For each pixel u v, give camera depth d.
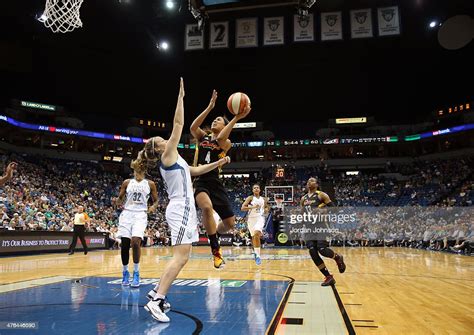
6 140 31.55
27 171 27.27
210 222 4.71
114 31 29.66
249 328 3.34
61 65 32.94
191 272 8.17
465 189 28.14
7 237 13.02
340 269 6.00
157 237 25.03
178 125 3.95
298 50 32.81
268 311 4.08
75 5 11.23
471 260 12.05
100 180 33.03
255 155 40.41
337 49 32.38
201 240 25.56
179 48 32.19
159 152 4.21
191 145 37.47
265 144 38.56
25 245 13.83
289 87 37.59
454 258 13.02
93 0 25.36
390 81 35.53
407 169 35.91
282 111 38.44
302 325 3.48
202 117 4.95
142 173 6.21
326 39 21.66
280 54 33.59
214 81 37.12
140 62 34.41
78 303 4.49
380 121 38.09
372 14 21.33
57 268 8.88
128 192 6.17
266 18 22.50
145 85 36.19
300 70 36.72
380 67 34.84
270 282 6.51
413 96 35.88
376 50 32.12
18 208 17.56
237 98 4.82
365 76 36.00
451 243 17.72
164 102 37.22
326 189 33.53
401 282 6.70
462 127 33.06
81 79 34.22
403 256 14.12
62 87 33.69
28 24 27.89
